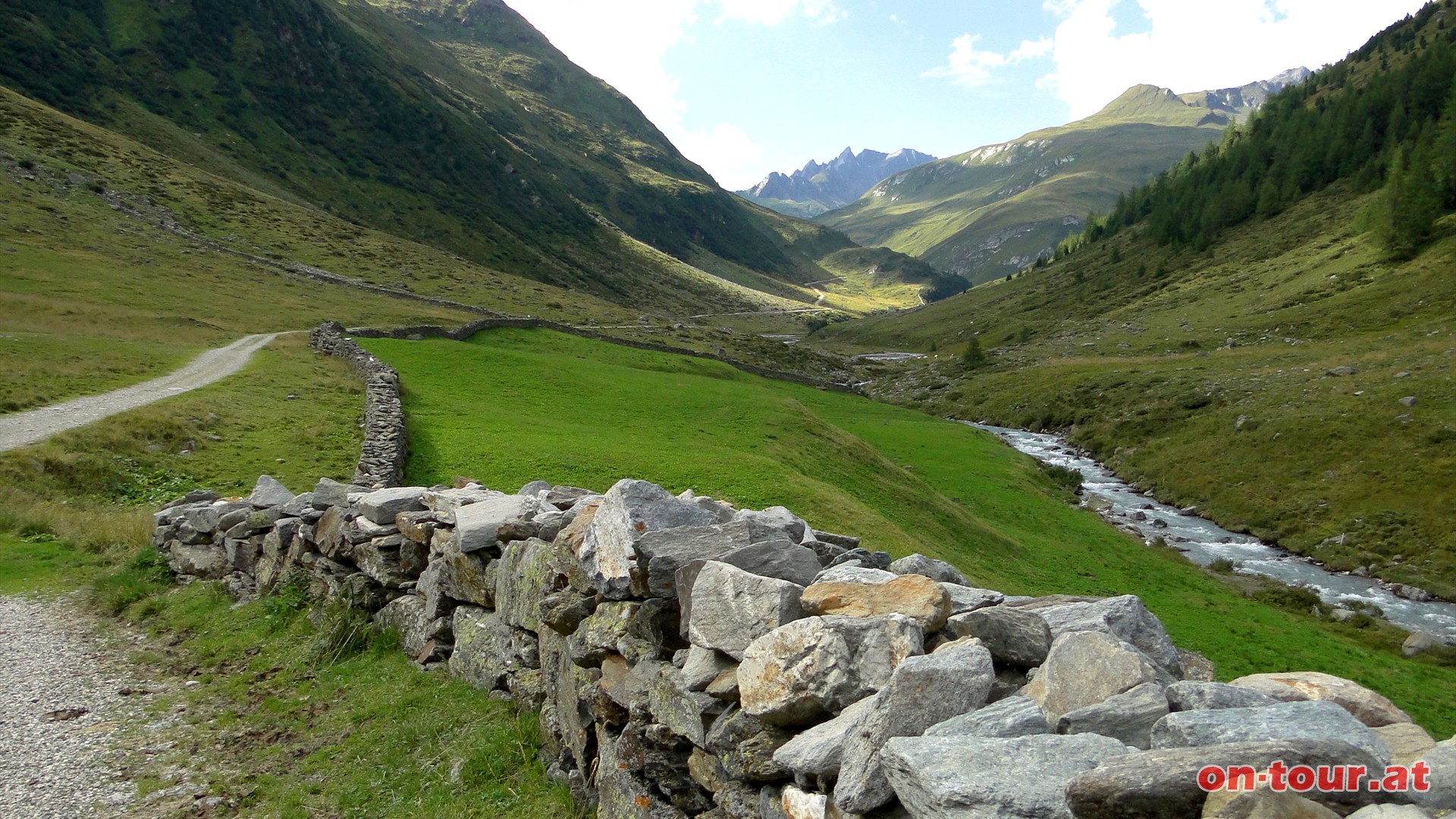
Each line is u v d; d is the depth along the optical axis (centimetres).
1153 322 14038
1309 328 10319
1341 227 14138
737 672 583
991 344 16550
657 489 823
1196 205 19112
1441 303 9119
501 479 2816
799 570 712
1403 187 11531
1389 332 8969
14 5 18250
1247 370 8569
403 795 803
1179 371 9338
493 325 7906
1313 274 12569
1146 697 432
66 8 19862
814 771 466
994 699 505
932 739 406
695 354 9606
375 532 1223
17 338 4403
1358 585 4503
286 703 1016
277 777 846
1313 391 7106
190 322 6384
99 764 863
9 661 1141
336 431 3347
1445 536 4706
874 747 437
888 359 17038
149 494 2420
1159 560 4322
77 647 1220
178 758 883
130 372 4153
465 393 4569
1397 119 16100
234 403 3538
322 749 900
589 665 780
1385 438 5866
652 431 4178
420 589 1143
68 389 3562
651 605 722
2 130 11419
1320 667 2848
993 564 3381
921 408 11575
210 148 19062
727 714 584
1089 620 592
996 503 4800
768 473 3206
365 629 1181
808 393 8806
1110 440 7925
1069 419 9062
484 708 935
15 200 9506
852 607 591
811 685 518
